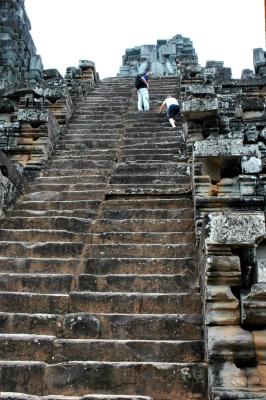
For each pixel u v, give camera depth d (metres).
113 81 19.50
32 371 4.77
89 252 7.05
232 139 8.12
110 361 4.95
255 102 12.33
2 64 23.02
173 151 11.20
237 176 8.20
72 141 12.20
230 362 4.32
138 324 5.38
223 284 4.61
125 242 7.39
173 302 5.72
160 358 4.97
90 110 14.82
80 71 18.70
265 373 4.25
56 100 13.66
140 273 6.52
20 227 8.00
